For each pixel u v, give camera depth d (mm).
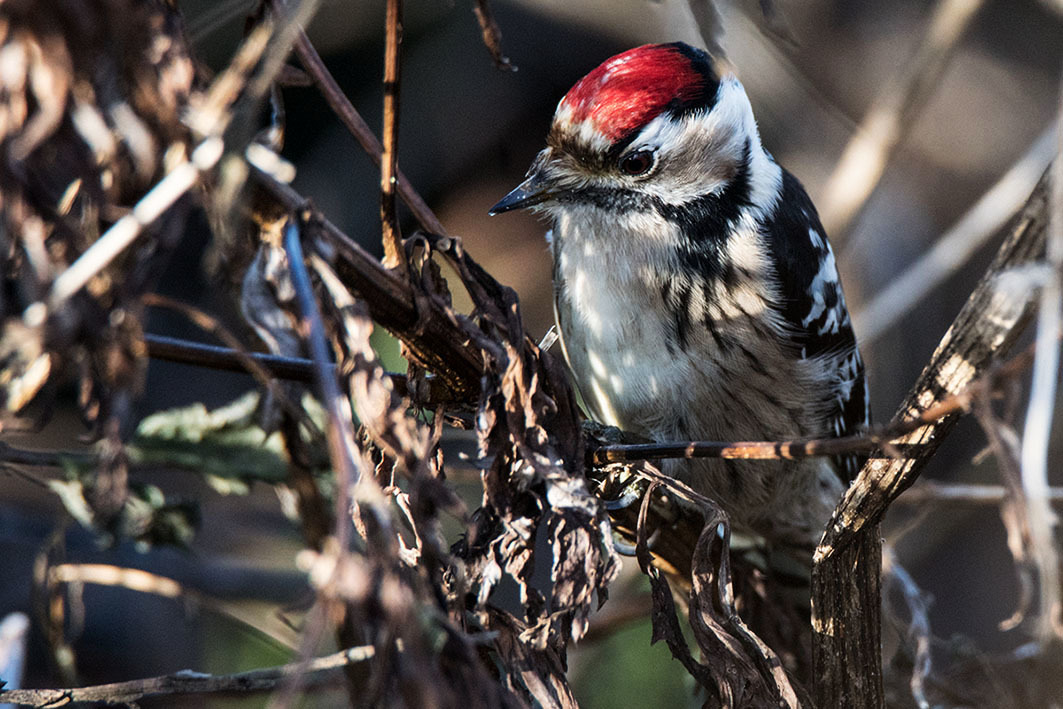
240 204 3287
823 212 9477
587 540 3953
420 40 10719
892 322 9039
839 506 4648
